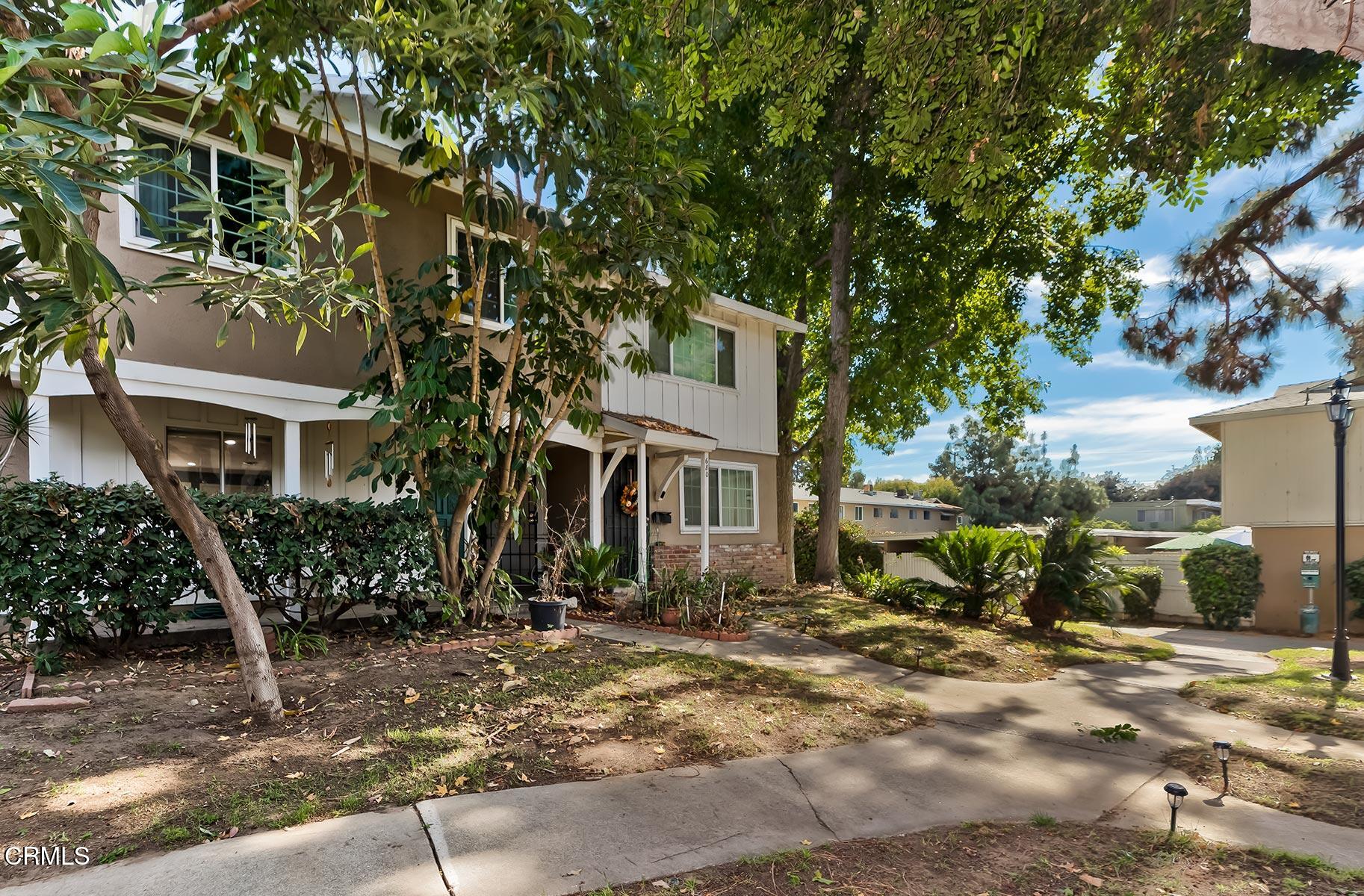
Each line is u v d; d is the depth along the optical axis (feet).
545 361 27.96
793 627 34.04
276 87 21.67
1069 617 37.01
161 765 13.33
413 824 11.59
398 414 22.13
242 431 28.84
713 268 55.57
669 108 25.00
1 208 7.95
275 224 15.61
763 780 14.64
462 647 22.76
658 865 10.78
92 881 9.45
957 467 156.35
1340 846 12.54
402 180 30.17
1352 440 43.68
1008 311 56.39
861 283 54.85
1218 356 26.71
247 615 16.21
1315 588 44.42
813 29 21.76
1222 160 22.93
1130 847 12.23
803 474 96.22
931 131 21.35
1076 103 23.71
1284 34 8.61
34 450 21.15
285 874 9.87
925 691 23.70
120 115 9.80
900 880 10.77
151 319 23.29
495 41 19.89
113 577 18.83
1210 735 19.43
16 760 13.06
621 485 41.19
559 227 23.67
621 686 20.22
